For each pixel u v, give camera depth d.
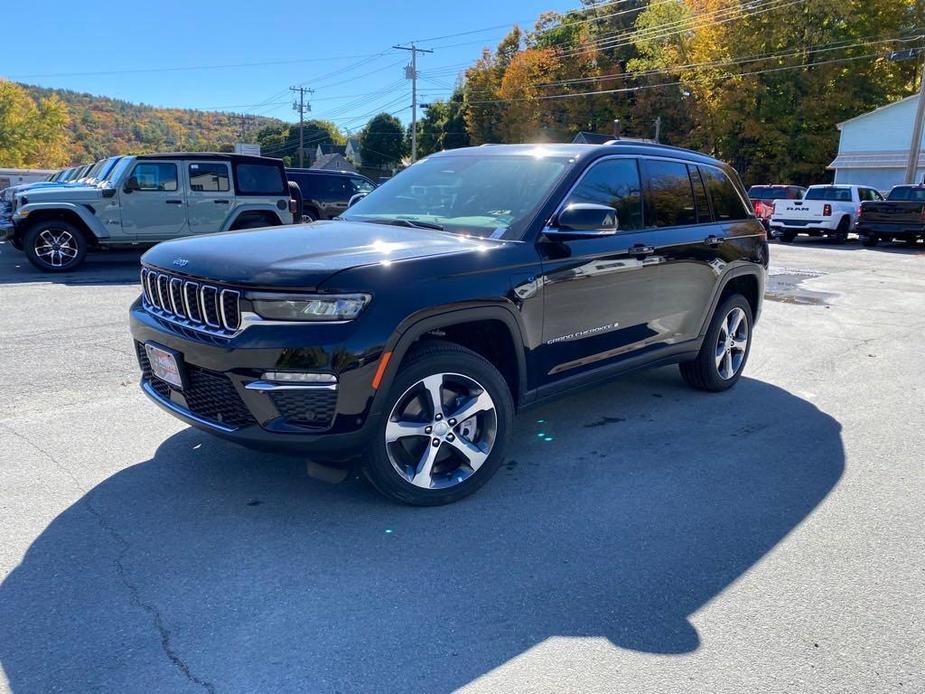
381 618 2.69
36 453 4.12
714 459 4.38
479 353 3.88
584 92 50.00
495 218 4.03
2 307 8.47
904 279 12.96
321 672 2.40
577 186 4.18
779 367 6.66
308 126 118.31
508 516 3.55
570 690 2.35
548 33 59.81
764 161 38.50
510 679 2.39
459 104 72.19
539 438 4.68
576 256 4.05
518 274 3.72
